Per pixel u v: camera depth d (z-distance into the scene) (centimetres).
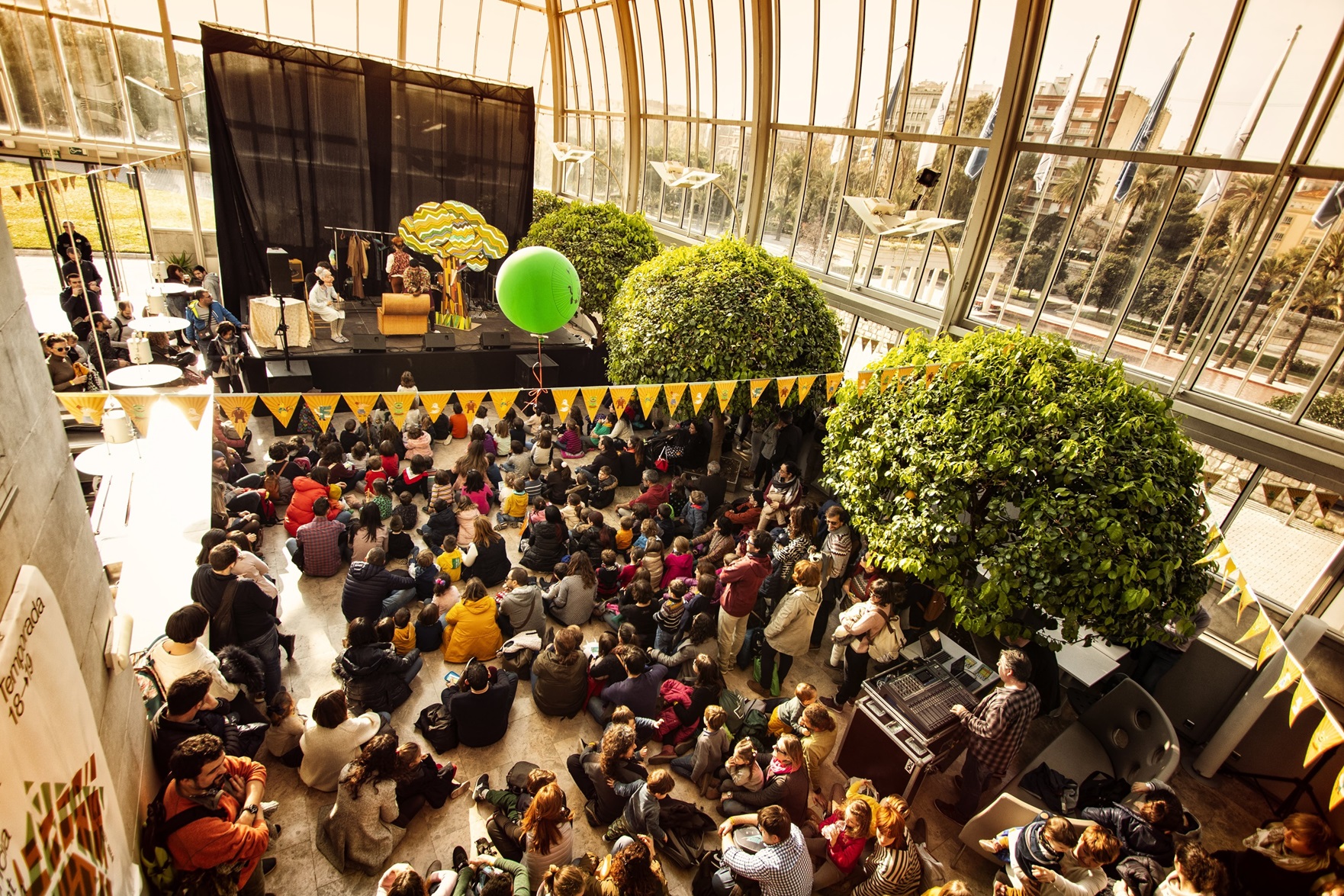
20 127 1193
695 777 465
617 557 674
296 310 1004
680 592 548
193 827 307
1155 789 389
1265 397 564
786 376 691
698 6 1136
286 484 715
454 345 1110
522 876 359
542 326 729
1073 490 463
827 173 1005
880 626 512
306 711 501
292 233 1310
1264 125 544
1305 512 534
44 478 259
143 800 326
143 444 612
